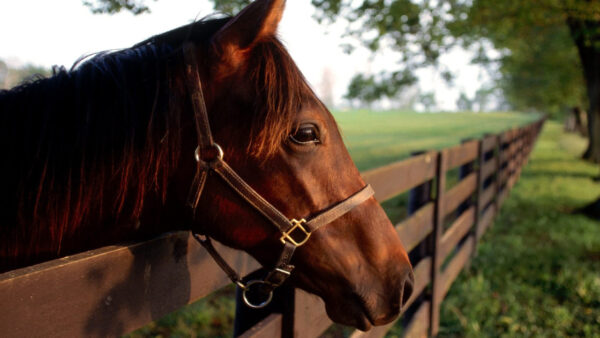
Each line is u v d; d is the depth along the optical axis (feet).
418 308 9.82
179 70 3.81
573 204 26.25
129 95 3.76
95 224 3.92
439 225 10.43
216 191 3.76
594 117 50.78
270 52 3.75
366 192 4.06
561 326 11.19
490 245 17.49
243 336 4.30
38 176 3.70
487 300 12.41
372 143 76.74
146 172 3.75
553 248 17.22
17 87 4.18
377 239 3.97
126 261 3.34
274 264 3.93
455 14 22.63
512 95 94.27
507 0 21.56
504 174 26.14
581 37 28.32
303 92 3.81
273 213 3.72
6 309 2.53
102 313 3.15
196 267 4.15
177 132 3.70
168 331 10.68
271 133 3.56
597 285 13.28
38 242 3.85
